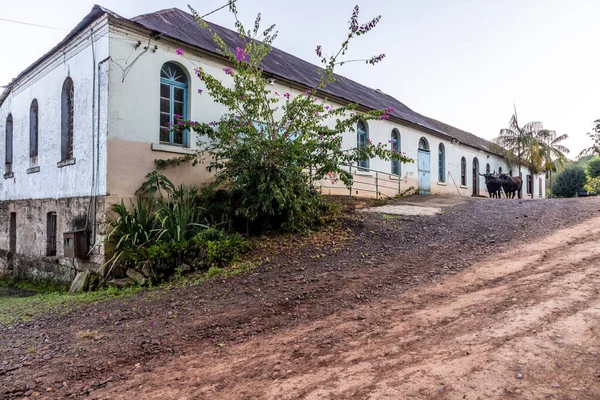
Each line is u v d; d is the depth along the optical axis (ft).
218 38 30.22
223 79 36.50
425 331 13.24
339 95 49.44
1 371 12.88
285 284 20.29
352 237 28.40
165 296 20.93
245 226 31.09
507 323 12.95
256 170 28.40
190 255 26.03
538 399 8.75
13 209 42.86
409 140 64.59
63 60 34.76
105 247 27.71
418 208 40.91
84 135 31.27
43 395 11.16
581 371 9.68
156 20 36.14
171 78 33.42
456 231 29.07
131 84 30.12
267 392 10.28
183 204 30.07
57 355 14.08
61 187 34.17
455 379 9.92
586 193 100.58
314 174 33.06
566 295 14.75
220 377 11.46
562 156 108.68
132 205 29.63
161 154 31.60
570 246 21.95
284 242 27.99
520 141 101.55
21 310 21.84
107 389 11.32
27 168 40.57
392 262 22.58
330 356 12.14
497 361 10.56
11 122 46.73
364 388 9.98
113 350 14.21
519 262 20.08
